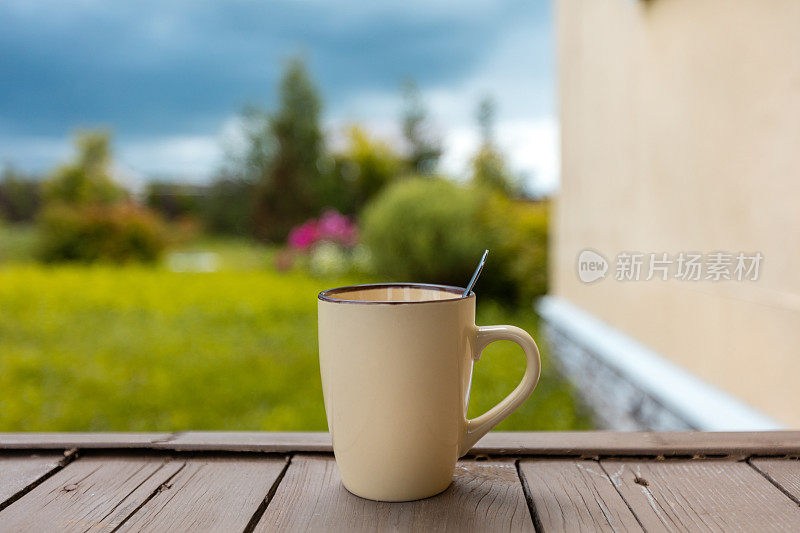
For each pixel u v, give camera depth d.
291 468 0.75
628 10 3.02
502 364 4.53
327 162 16.03
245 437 0.82
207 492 0.68
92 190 18.16
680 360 2.53
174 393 3.92
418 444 0.64
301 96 17.19
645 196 2.85
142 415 3.62
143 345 5.05
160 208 18.61
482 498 0.66
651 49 2.76
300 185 16.28
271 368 4.43
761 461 0.75
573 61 4.03
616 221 3.24
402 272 6.89
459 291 0.70
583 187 3.84
